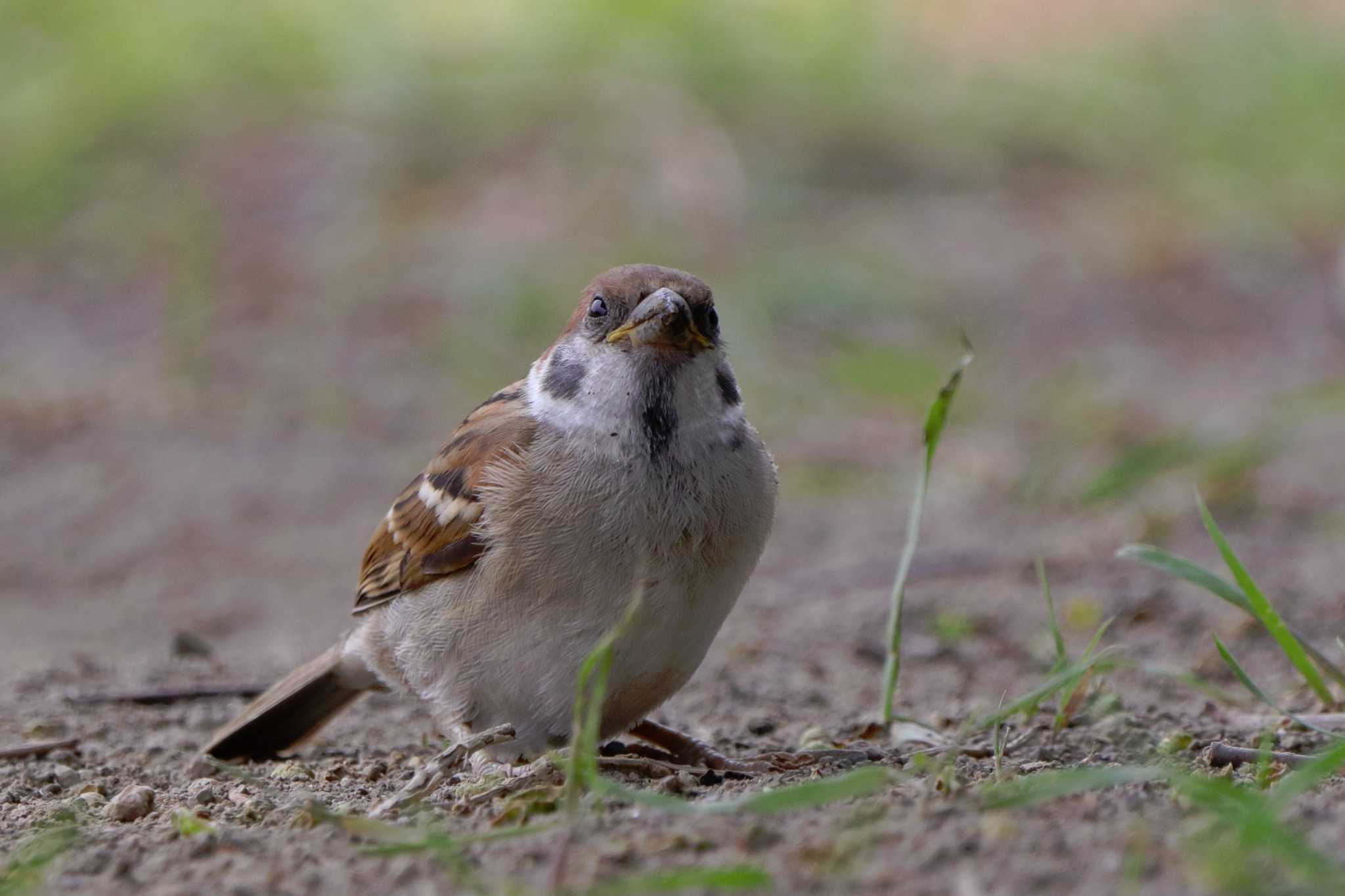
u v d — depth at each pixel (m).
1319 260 19.66
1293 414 15.05
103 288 19.45
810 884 4.51
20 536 13.31
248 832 5.53
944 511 13.20
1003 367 17.08
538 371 7.12
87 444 15.31
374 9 23.44
